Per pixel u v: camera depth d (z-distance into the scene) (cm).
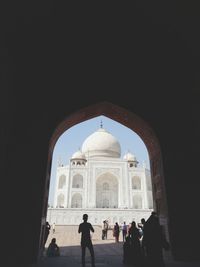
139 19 673
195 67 691
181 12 588
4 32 523
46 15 604
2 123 529
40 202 575
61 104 675
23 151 603
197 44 642
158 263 460
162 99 712
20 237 540
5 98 541
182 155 654
